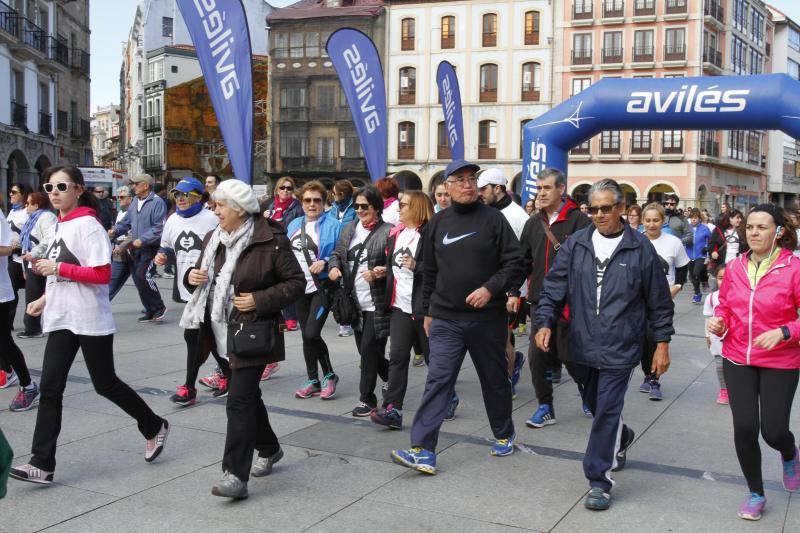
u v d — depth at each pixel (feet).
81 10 118.32
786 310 12.80
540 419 18.85
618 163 144.46
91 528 12.35
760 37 170.30
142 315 36.11
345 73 33.65
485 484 14.69
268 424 14.78
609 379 13.73
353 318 19.62
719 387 23.71
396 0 149.69
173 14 197.47
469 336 15.52
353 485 14.53
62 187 14.66
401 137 151.53
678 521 13.01
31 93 95.91
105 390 14.75
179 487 14.25
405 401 21.26
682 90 33.55
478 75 147.33
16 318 34.81
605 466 13.52
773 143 182.39
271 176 160.25
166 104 180.65
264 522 12.72
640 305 13.93
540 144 36.94
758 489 13.21
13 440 16.80
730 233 45.83
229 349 13.69
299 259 21.77
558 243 19.12
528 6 144.36
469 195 15.53
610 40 142.51
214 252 15.48
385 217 25.43
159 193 50.49
